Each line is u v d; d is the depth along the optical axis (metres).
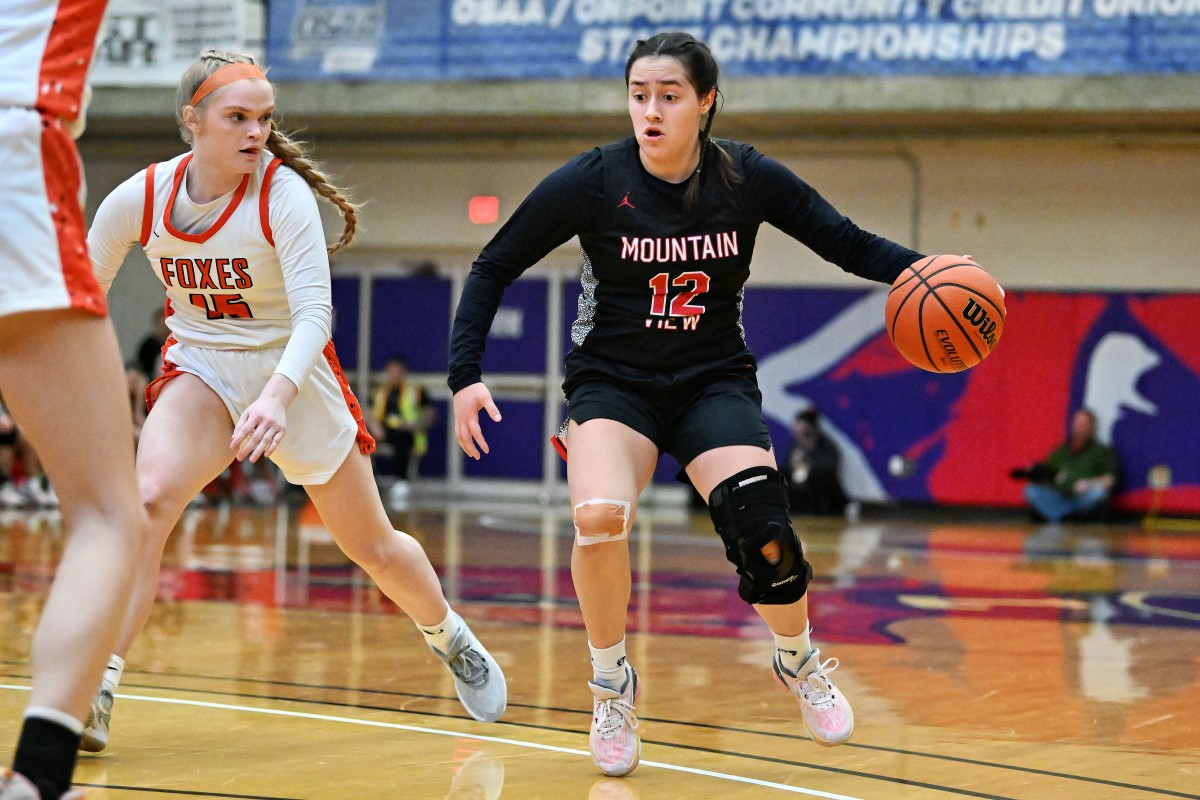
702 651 9.10
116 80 25.72
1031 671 8.51
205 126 5.53
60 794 3.65
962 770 5.69
